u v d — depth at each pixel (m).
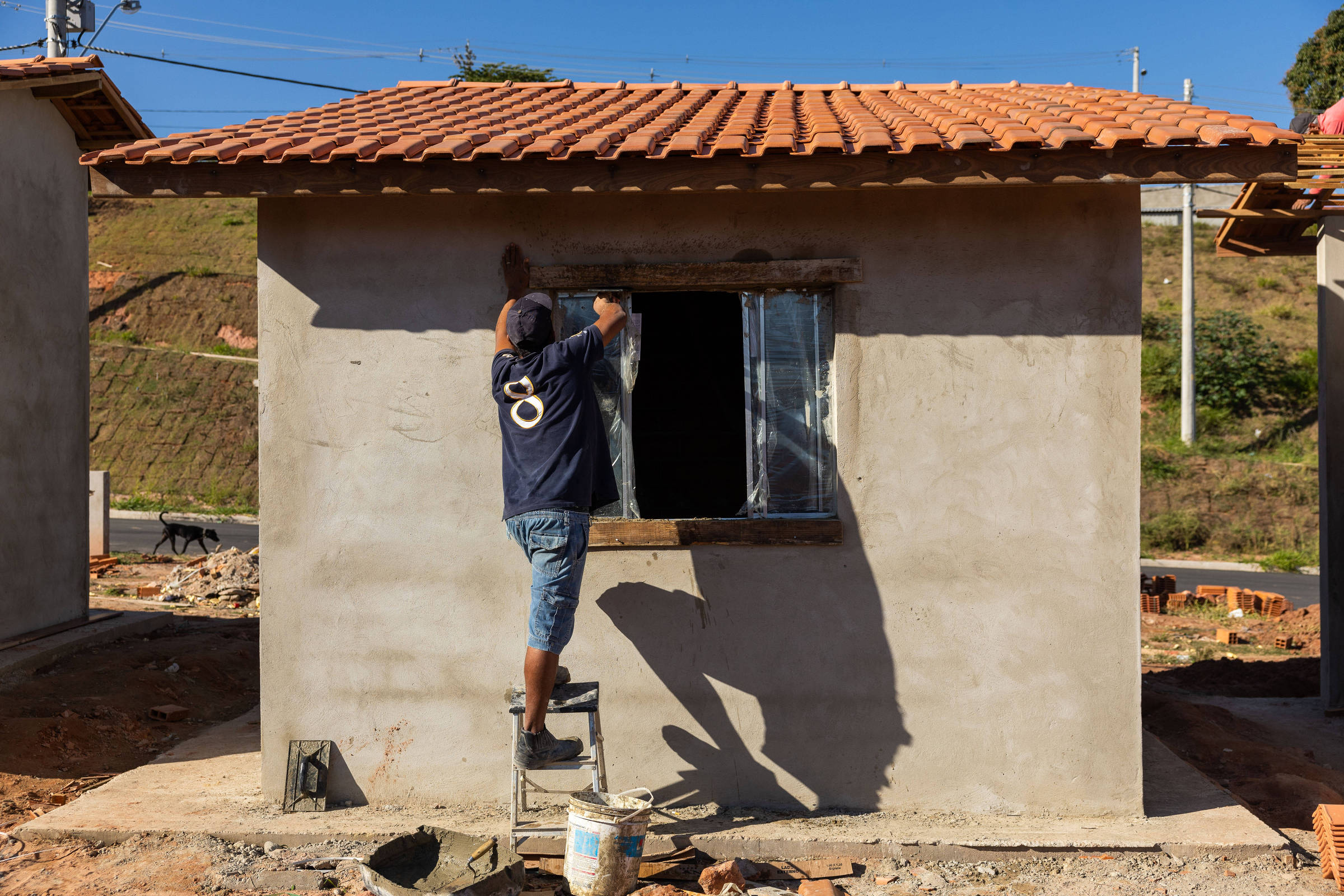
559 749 4.20
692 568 4.75
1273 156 4.12
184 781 5.12
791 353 4.88
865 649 4.72
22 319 8.10
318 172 4.34
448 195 4.48
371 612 4.75
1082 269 4.66
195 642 8.87
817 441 4.86
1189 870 4.16
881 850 4.28
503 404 4.20
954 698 4.70
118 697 6.88
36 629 8.30
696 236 4.73
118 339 30.52
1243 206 7.68
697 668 4.75
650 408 8.29
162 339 30.86
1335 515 7.57
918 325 4.70
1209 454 24.08
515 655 4.74
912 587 4.71
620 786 4.75
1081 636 4.67
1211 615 12.57
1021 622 4.68
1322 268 7.71
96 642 8.43
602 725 4.76
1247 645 10.72
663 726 4.75
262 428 4.74
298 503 4.75
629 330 4.86
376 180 4.34
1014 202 4.67
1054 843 4.29
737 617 4.74
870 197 4.70
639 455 8.28
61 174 8.75
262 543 4.74
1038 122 4.52
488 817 4.58
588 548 4.73
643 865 4.13
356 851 4.28
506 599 4.75
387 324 4.75
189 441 25.64
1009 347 4.69
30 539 8.22
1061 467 4.68
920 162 4.22
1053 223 4.66
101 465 24.88
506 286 4.74
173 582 12.38
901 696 4.71
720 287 4.78
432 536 4.75
